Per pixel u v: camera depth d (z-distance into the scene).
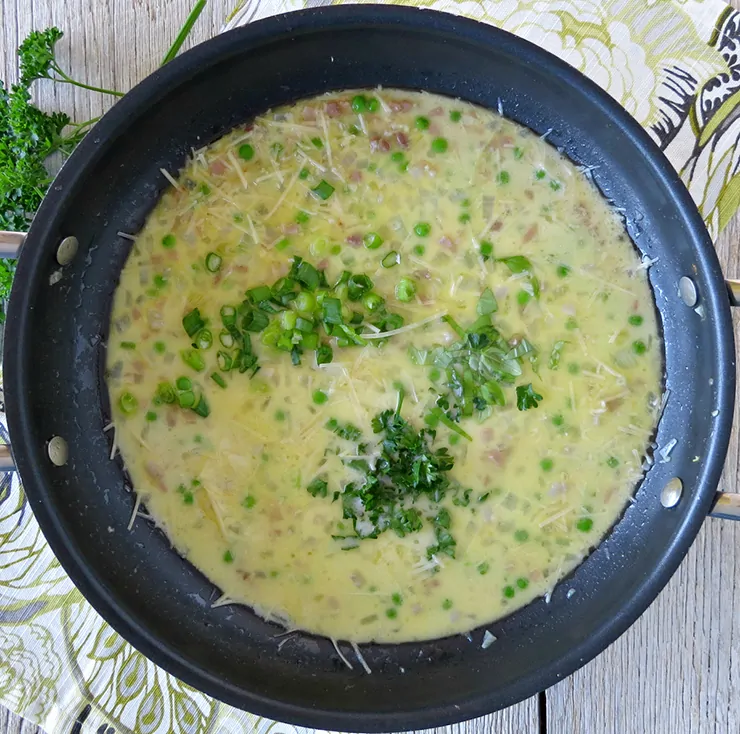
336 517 0.50
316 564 0.50
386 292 0.49
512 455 0.50
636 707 0.53
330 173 0.49
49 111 0.52
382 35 0.46
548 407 0.50
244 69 0.47
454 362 0.49
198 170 0.49
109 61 0.52
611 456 0.50
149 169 0.48
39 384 0.45
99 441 0.49
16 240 0.44
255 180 0.49
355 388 0.49
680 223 0.47
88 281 0.48
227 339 0.49
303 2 0.52
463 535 0.50
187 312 0.49
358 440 0.49
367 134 0.49
